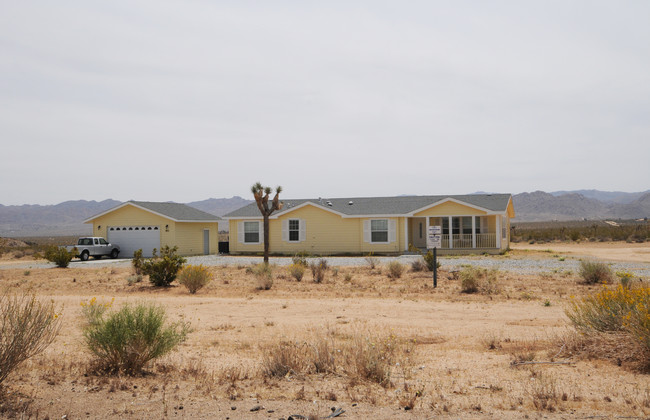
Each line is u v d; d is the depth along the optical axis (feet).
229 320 43.06
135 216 134.82
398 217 126.82
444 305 49.34
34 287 69.51
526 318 41.88
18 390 22.77
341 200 141.49
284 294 59.16
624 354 27.58
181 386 23.89
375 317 43.45
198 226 141.28
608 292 31.68
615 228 280.31
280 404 21.25
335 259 112.47
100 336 26.25
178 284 70.74
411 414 19.97
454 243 126.11
